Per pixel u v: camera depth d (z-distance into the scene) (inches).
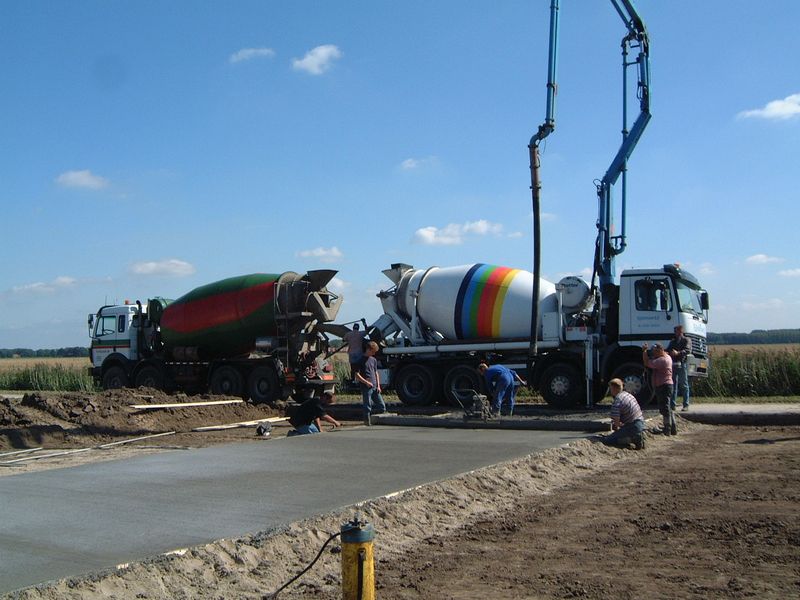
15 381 1562.5
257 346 917.8
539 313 816.3
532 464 439.5
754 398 938.7
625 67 858.1
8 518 299.7
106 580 231.5
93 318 1061.8
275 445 512.1
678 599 232.2
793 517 323.6
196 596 237.5
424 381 869.8
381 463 428.1
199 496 340.2
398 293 896.3
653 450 536.7
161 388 992.2
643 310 770.2
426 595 242.7
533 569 266.1
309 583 254.8
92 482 378.0
